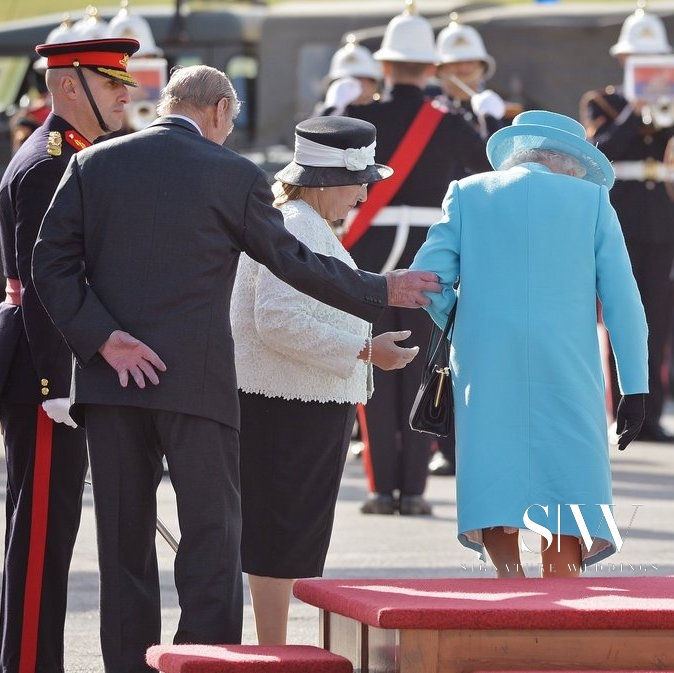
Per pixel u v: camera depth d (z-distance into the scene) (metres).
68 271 17.44
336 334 19.08
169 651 16.38
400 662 15.55
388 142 31.08
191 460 17.38
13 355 19.05
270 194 17.84
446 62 36.00
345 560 27.53
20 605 18.92
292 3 59.06
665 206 43.03
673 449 43.34
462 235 19.38
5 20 71.56
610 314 19.19
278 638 19.66
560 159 19.78
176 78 18.22
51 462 18.98
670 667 15.98
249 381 19.50
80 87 19.22
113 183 17.47
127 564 17.62
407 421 31.86
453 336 19.38
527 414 18.91
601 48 56.28
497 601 16.30
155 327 17.30
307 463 19.52
